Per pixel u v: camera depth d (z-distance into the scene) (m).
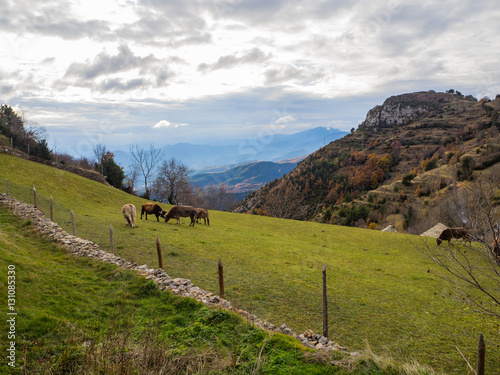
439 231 34.00
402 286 17.14
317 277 17.23
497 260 7.47
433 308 14.09
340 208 121.88
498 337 11.39
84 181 39.81
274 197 68.88
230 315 8.80
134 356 6.40
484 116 178.88
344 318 12.26
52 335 6.98
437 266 21.64
